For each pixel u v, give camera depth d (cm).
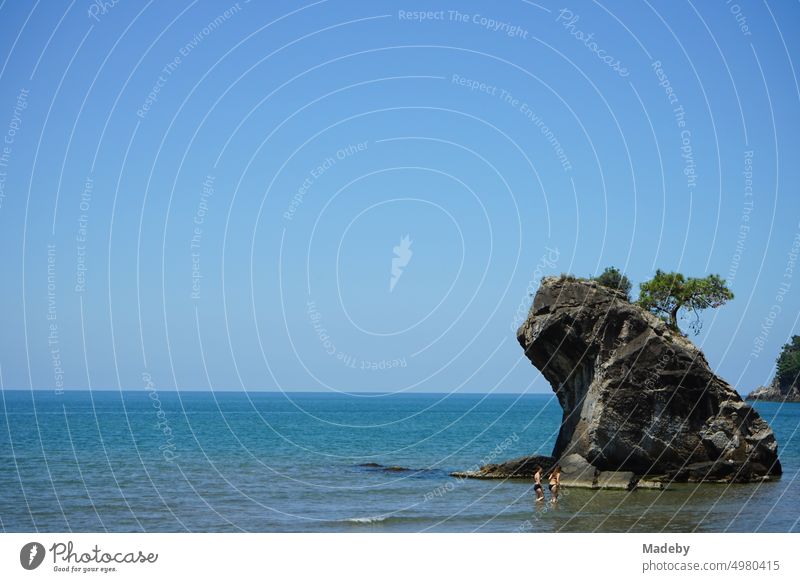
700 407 5322
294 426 13988
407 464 7019
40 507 4291
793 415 17488
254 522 3859
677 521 3725
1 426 12525
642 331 5353
